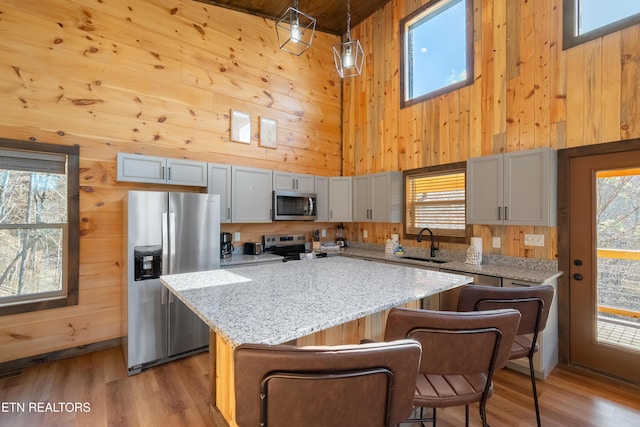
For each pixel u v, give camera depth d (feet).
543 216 8.59
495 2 10.48
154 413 6.63
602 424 6.19
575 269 8.63
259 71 13.62
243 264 11.27
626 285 7.86
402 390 2.87
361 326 5.89
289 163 14.51
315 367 2.56
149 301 8.75
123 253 9.57
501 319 3.59
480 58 10.87
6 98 8.58
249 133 13.21
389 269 7.32
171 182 10.44
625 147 7.82
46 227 9.20
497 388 7.52
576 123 8.66
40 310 8.93
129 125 10.44
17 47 8.75
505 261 10.00
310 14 14.55
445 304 9.26
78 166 9.52
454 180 11.81
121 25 10.36
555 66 9.08
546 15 9.29
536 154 8.77
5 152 8.52
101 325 9.85
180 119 11.50
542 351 7.89
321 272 6.93
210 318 3.85
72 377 8.14
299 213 13.70
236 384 2.69
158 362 8.87
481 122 10.83
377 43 14.67
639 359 7.55
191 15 11.84
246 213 12.16
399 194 13.43
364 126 15.34
